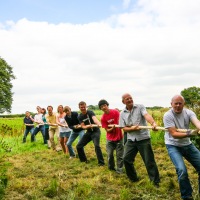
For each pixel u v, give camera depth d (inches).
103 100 325.7
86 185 263.0
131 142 272.2
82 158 389.1
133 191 251.9
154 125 247.6
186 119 223.0
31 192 258.2
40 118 633.0
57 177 309.7
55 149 512.4
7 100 2225.6
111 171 327.0
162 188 253.6
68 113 409.7
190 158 226.1
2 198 244.7
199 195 226.2
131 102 266.4
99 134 372.5
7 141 620.4
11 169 354.9
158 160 379.2
